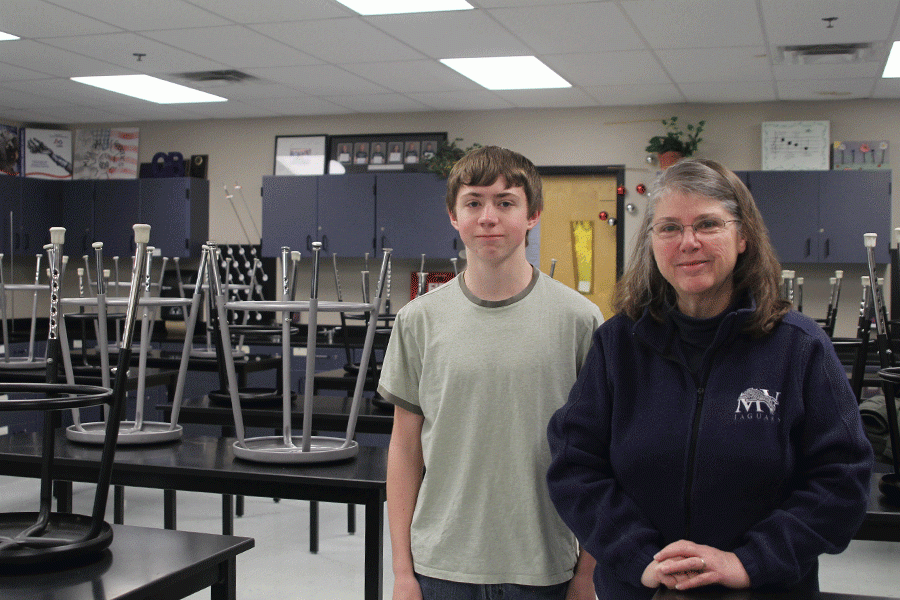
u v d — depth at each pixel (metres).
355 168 6.57
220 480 1.91
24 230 6.61
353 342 4.69
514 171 1.33
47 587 1.11
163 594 1.18
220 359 3.06
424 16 4.15
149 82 5.69
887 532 1.55
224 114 6.72
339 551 3.59
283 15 4.17
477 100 6.04
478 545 1.32
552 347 1.35
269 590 3.09
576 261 6.26
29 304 7.12
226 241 6.90
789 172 5.57
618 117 6.14
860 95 5.63
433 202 6.06
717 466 1.11
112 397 1.23
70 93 6.01
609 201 6.19
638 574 1.11
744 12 4.00
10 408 1.09
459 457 1.35
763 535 1.06
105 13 4.17
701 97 5.79
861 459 1.06
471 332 1.37
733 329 1.13
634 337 1.22
